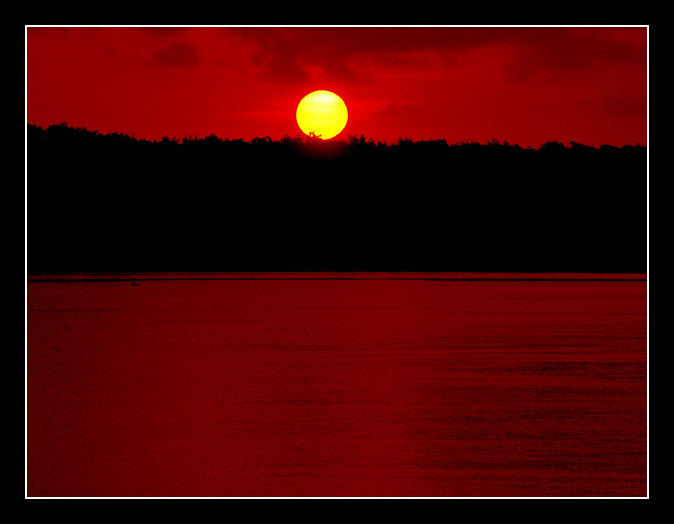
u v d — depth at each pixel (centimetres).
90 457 3838
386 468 3697
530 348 6906
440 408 4722
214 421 4438
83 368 5972
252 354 6594
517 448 3966
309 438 4125
